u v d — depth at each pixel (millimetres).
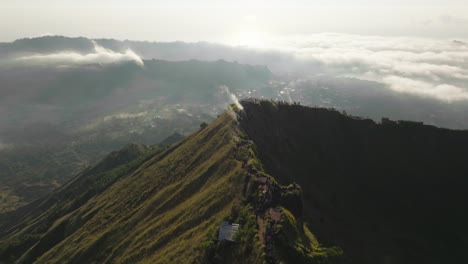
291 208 137500
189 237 137875
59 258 197375
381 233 195750
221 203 147125
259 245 108938
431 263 180250
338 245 159250
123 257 157500
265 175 151125
